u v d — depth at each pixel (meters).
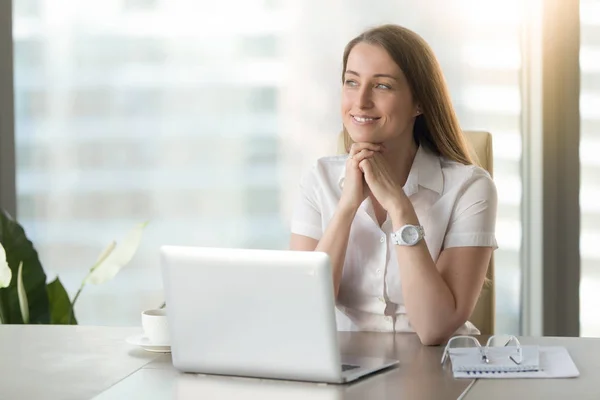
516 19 4.25
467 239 2.80
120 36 4.47
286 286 2.00
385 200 2.71
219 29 4.42
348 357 2.25
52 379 2.08
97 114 4.50
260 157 4.43
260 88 4.41
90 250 4.54
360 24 4.31
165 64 4.46
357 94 2.83
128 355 2.34
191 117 4.46
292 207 4.42
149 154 4.49
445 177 2.92
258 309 2.04
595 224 4.31
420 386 1.98
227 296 2.06
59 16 4.49
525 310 4.37
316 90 4.36
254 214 4.45
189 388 1.99
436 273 2.62
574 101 4.26
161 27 4.45
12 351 2.38
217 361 2.10
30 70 4.51
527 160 4.32
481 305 3.27
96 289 4.54
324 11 4.33
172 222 4.50
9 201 4.54
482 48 4.27
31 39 4.50
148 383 2.04
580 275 4.34
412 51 2.87
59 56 4.50
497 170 4.32
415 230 2.64
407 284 2.61
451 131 2.98
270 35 4.38
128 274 4.53
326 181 3.04
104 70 4.48
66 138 4.52
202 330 2.10
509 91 4.28
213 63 4.43
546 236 4.32
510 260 4.36
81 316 4.55
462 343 2.49
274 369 2.05
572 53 4.24
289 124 4.39
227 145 4.45
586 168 4.30
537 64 4.25
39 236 4.55
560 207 4.32
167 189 4.49
